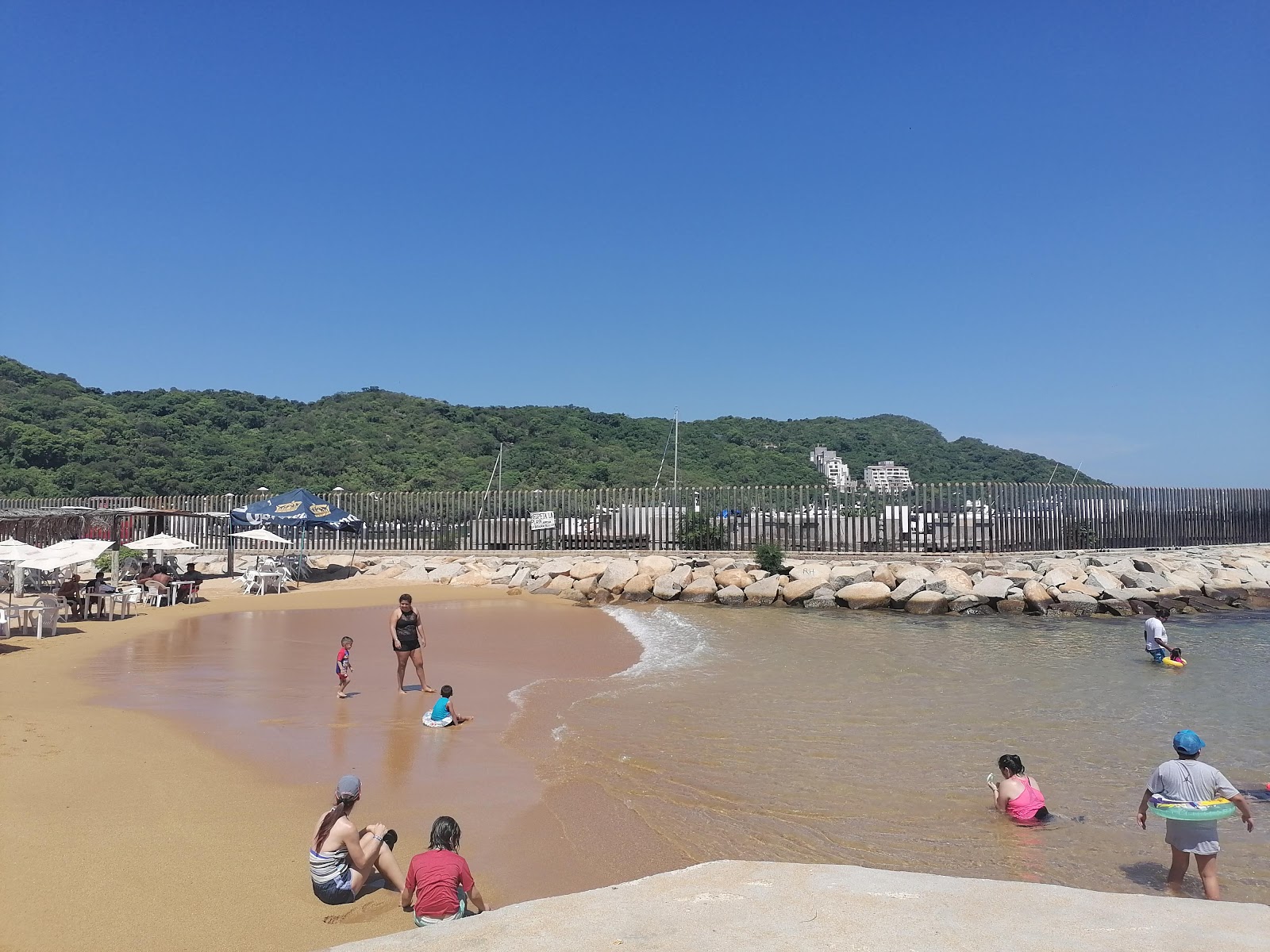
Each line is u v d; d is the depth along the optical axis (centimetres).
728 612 2573
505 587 3003
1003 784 891
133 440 6134
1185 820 717
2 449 5559
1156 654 1780
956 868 755
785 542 3231
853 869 533
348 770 988
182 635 1950
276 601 2570
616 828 828
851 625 2316
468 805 882
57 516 2742
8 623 1775
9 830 753
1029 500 3256
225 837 766
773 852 779
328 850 653
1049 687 1521
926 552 3116
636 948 419
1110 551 3275
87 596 2161
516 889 690
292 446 6669
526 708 1314
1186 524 3741
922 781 991
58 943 571
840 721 1258
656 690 1458
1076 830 849
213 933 596
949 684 1538
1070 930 436
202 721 1173
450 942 430
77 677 1445
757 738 1162
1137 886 730
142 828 774
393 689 1437
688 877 518
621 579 2920
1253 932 431
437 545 3538
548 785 948
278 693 1382
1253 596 2861
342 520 3070
